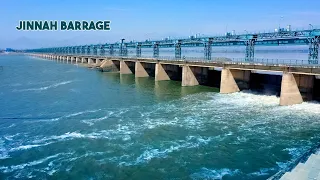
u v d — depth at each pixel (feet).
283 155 84.02
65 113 132.67
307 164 55.88
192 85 213.87
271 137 97.71
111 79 260.62
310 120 114.93
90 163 81.15
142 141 96.17
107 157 84.64
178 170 76.59
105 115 128.47
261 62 162.81
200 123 114.42
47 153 88.17
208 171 75.87
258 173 74.43
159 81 242.78
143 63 277.23
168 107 142.41
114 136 101.09
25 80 251.19
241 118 120.16
